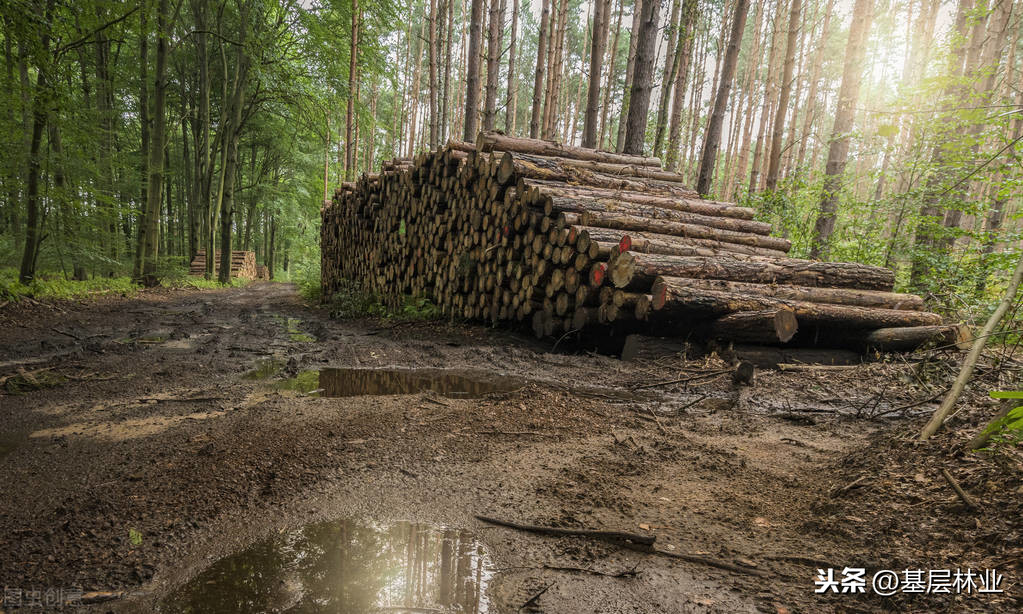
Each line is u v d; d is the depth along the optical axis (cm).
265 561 195
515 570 193
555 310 675
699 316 564
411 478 273
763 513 240
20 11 894
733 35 1000
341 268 1565
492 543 212
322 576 186
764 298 553
